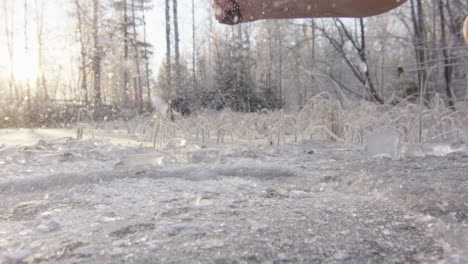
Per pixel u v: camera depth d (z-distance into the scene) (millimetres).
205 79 15625
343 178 1261
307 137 3969
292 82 18344
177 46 13375
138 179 1332
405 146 2152
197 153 1854
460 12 7879
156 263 536
